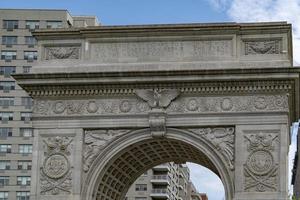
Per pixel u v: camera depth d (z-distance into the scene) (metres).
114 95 58.91
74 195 57.62
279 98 56.84
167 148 61.66
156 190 149.38
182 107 57.84
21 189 125.94
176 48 59.44
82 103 59.19
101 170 58.28
